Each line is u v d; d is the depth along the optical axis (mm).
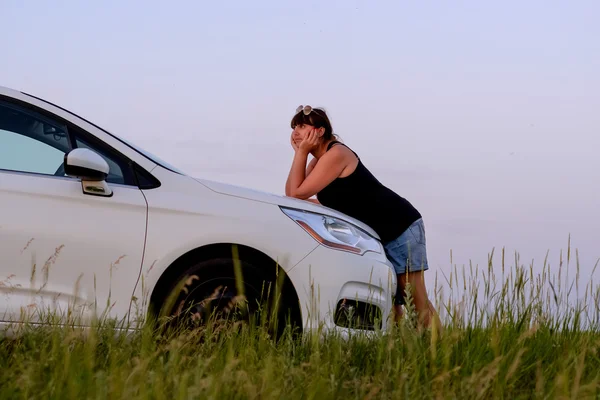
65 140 5508
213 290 5480
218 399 3492
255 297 5547
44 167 5395
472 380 3844
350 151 7289
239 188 5832
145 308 5219
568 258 5227
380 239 6723
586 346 4758
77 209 5285
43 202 5234
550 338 5168
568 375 4266
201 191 5656
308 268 5633
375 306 5922
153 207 5441
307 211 5918
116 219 5340
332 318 5656
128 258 5305
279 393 3555
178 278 5418
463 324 4902
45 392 3467
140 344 4645
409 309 4891
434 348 4352
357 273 5816
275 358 4457
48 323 4777
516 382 4457
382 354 4742
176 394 3463
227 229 5500
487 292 5066
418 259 7195
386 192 7262
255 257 5602
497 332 4648
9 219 5148
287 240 5617
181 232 5426
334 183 7230
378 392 3943
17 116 5457
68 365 3602
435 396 3984
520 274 5125
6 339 4844
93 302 5203
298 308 5609
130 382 3398
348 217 6293
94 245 5254
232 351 4293
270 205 5762
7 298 5094
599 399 4074
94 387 3398
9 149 5363
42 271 5141
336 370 4320
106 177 5352
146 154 5770
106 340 4609
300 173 7387
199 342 5320
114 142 5617
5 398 3492
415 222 7211
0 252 5109
